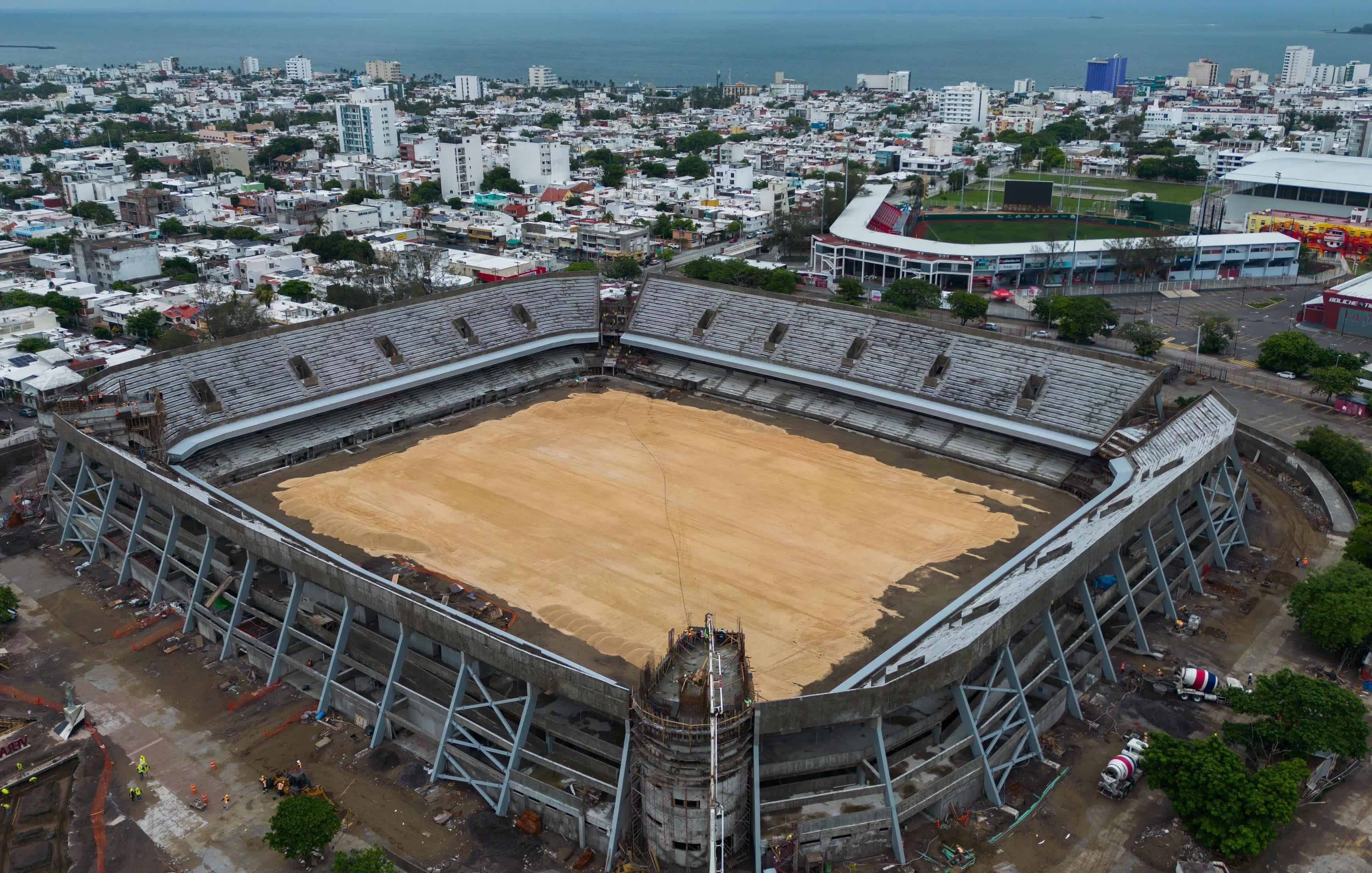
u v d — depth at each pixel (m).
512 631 84.81
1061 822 75.12
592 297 161.62
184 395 123.12
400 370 138.25
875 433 131.88
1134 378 119.94
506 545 100.38
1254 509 125.38
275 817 71.44
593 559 97.62
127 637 100.75
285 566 89.50
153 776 80.94
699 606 89.06
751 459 123.31
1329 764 77.94
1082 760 81.56
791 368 141.50
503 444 128.25
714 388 147.62
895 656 79.06
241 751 83.94
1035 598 78.56
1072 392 122.12
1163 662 94.25
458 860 72.12
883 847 72.50
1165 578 101.69
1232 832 70.31
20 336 192.75
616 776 75.44
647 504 110.19
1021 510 109.81
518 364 152.25
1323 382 166.75
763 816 71.62
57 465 122.38
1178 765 74.12
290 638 93.19
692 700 69.12
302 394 129.25
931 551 100.12
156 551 107.75
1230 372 186.75
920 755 77.62
